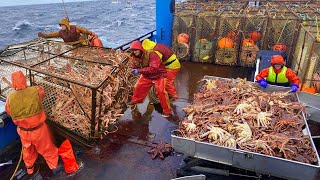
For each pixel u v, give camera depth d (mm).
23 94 3338
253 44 7480
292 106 3934
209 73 7438
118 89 4871
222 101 4285
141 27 37906
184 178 2902
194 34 7980
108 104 4383
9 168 4000
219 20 7562
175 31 8195
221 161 3133
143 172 3803
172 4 8156
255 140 3217
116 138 4590
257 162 2936
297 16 7152
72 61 5023
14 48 5617
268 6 10016
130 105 5555
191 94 6191
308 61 4809
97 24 42219
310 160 2908
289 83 4852
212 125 3555
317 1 11352
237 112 3834
